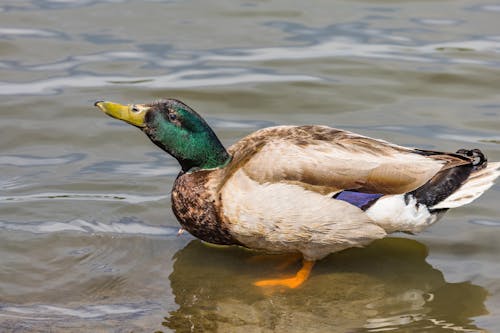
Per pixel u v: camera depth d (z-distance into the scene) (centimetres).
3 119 1334
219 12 1727
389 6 1755
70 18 1686
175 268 998
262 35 1627
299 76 1474
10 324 872
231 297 937
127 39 1606
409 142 1259
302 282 969
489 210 1111
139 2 1773
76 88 1433
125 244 1045
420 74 1473
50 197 1145
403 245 1048
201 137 1000
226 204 948
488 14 1694
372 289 954
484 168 958
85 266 995
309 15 1714
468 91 1420
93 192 1160
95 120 1348
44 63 1514
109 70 1494
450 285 957
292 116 1355
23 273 976
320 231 933
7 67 1495
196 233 1001
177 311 904
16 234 1056
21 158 1243
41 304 916
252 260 1021
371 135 1281
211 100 1406
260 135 1009
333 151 941
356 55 1543
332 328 870
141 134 1320
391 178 929
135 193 1160
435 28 1639
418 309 909
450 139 1268
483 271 982
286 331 863
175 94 1420
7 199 1135
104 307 912
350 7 1753
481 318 887
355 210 926
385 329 867
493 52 1535
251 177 940
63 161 1238
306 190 923
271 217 926
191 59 1535
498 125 1309
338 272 993
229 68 1503
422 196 941
